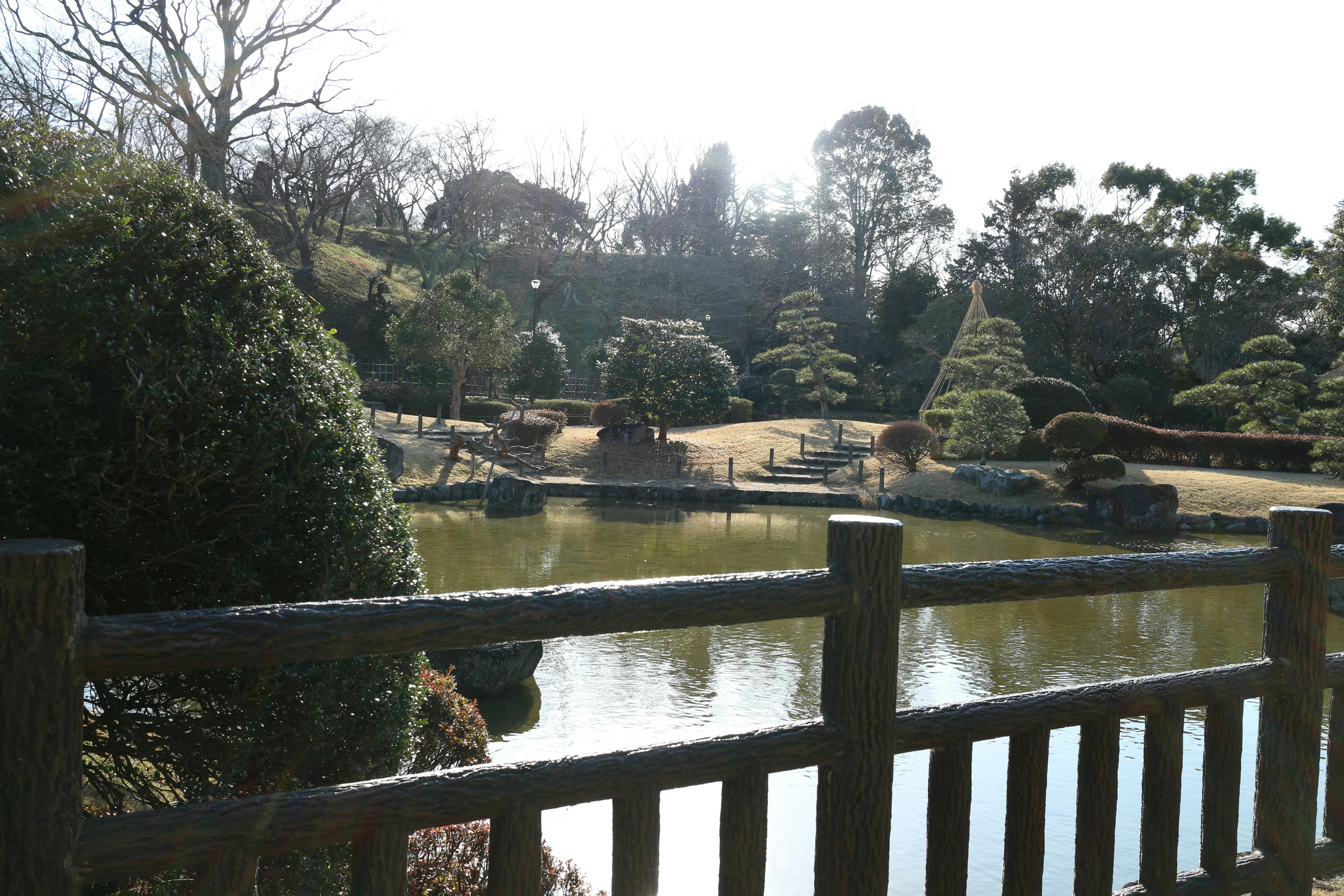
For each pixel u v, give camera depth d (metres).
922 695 7.45
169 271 2.46
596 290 53.00
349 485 2.72
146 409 2.32
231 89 27.03
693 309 50.59
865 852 1.76
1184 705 2.27
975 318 31.45
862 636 1.75
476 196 47.03
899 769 5.85
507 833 1.48
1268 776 2.49
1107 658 8.80
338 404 2.80
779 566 13.85
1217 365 44.06
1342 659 2.67
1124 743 6.35
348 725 2.67
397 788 1.39
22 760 1.13
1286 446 25.84
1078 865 2.16
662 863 4.50
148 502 2.37
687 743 1.62
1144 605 11.49
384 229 57.22
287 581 2.66
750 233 53.97
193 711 2.53
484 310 30.56
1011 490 22.48
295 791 1.34
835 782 1.77
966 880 1.94
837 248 52.09
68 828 1.17
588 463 26.44
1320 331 41.12
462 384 31.22
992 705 1.95
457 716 4.50
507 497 20.19
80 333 2.26
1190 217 50.94
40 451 2.21
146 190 2.52
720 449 28.22
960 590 1.87
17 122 2.43
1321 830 4.80
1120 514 20.44
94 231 2.36
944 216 55.12
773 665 8.09
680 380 27.50
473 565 12.99
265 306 2.71
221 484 2.46
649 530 17.77
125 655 1.20
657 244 54.94
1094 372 42.91
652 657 8.28
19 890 1.14
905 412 42.72
